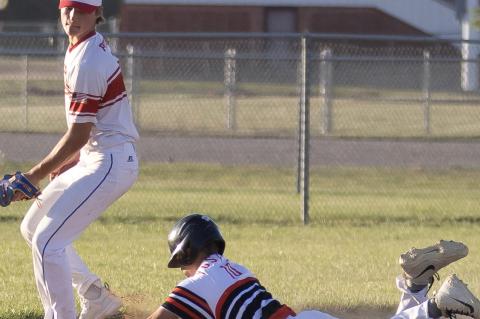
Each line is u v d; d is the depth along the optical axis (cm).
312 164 6388
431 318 1764
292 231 4178
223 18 14025
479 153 6906
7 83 9775
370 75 12012
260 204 4897
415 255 1950
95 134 2066
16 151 6331
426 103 7350
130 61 6350
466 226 4409
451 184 5750
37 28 15175
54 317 2056
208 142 7138
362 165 6378
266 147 6988
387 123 8444
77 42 2039
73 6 2009
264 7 13988
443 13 13888
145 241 3822
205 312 1588
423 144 7169
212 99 9681
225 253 3550
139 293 2659
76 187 2039
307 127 4366
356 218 4544
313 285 2912
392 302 2594
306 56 4359
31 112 8362
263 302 1593
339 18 14150
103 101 2050
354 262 3397
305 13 14138
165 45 13288
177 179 5738
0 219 4312
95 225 4197
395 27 14050
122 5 13888
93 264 3234
